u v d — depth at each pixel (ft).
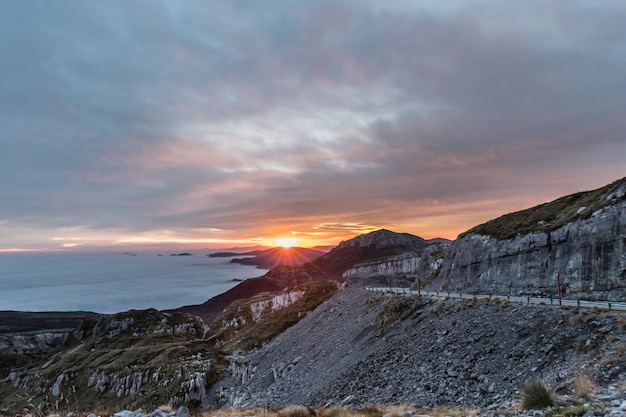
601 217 158.20
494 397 90.43
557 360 92.38
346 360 191.31
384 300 255.91
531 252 191.72
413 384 120.78
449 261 272.31
